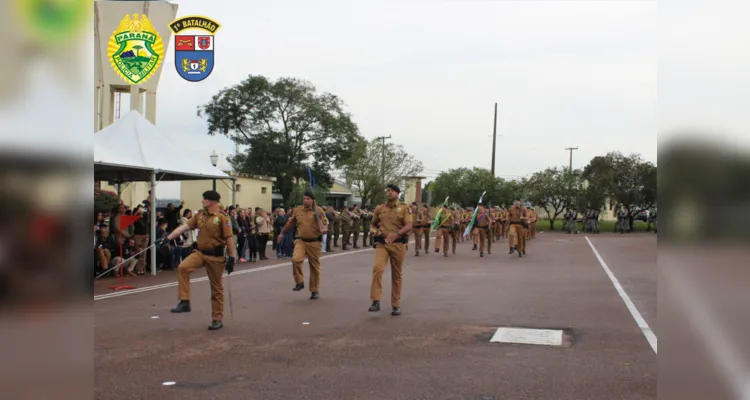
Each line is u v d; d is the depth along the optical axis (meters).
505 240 32.12
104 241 14.06
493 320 8.39
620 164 44.91
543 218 68.31
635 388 5.17
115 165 13.00
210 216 8.02
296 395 5.05
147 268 15.18
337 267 16.50
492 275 14.29
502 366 5.93
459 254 21.72
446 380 5.46
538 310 9.17
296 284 11.24
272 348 6.79
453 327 7.93
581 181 47.50
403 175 47.19
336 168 48.56
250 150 47.84
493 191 51.62
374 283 9.23
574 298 10.39
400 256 9.07
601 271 15.16
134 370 5.86
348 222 23.94
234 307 9.63
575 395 5.00
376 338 7.29
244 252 18.30
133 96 22.83
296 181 50.03
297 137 48.12
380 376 5.62
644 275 14.16
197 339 7.27
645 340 7.04
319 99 48.50
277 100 47.22
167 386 5.33
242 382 5.45
